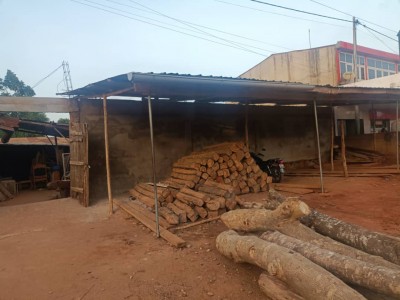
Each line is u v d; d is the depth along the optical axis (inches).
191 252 181.9
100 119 332.8
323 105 489.4
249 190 330.6
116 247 195.6
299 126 520.7
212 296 133.5
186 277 151.1
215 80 226.8
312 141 538.9
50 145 632.4
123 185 343.6
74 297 136.6
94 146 328.2
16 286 148.3
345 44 730.2
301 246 131.2
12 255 188.9
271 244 129.7
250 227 165.8
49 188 576.4
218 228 224.8
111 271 160.9
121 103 343.0
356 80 693.9
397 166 437.4
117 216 267.7
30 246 203.5
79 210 292.2
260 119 470.0
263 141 473.1
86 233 226.8
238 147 325.1
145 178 358.3
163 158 370.9
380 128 652.7
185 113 389.7
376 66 831.7
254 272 151.6
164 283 146.0
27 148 654.5
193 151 395.5
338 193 316.8
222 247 164.7
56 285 148.1
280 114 494.9
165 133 373.4
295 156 514.6
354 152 561.9
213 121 415.5
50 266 170.4
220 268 158.9
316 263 119.1
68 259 179.3
